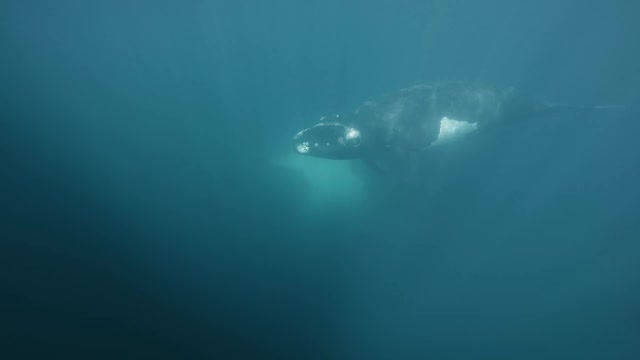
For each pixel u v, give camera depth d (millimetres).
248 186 14125
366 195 14977
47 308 9289
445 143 16688
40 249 10609
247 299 10734
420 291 12391
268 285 11242
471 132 16922
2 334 8578
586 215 15078
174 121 16125
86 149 14344
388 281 12453
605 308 12352
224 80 18188
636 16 27250
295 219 13445
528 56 22547
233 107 16922
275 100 17328
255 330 10039
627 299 12508
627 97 20125
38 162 13359
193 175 14109
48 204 11961
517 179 16141
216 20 22047
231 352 9391
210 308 10258
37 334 8727
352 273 12344
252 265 11695
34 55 19203
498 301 12484
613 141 17797
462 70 20516
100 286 10078
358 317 11297
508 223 14664
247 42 20531
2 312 8984
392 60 20047
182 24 21859
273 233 12789
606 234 14484
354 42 20906
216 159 14875
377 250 13180
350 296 11703
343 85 18266
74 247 10891
